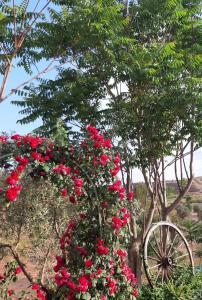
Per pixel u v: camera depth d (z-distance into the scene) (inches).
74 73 370.6
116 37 343.9
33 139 214.1
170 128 377.7
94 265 225.3
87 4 345.1
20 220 263.1
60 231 287.3
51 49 354.6
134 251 354.6
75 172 228.1
